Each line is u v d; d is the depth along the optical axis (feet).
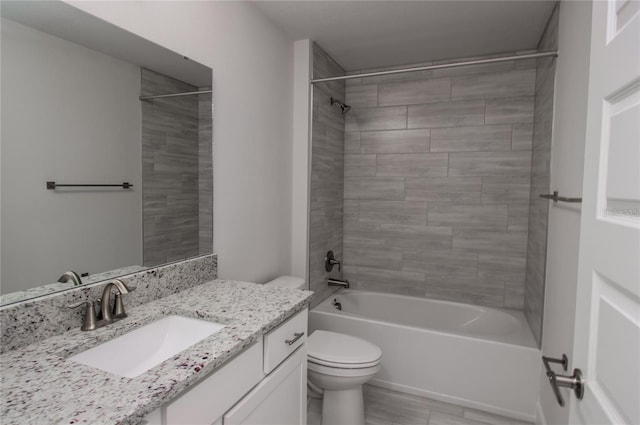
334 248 10.06
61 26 3.62
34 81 3.40
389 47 8.60
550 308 6.26
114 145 4.22
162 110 4.86
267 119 7.36
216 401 3.31
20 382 2.68
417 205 9.77
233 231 6.40
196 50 5.41
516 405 6.80
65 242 3.72
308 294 5.01
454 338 7.20
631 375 1.71
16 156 3.28
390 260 10.14
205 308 4.39
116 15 4.18
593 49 2.44
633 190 1.77
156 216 4.83
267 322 3.98
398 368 7.69
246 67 6.59
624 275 1.83
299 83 8.36
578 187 4.86
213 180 5.86
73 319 3.65
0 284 3.18
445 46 8.49
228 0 6.06
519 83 8.64
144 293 4.53
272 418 4.27
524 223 8.77
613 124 2.08
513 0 6.38
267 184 7.46
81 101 3.84
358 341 6.61
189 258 5.41
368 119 10.14
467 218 9.29
